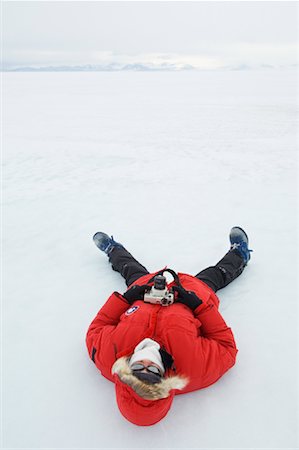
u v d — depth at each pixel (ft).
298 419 6.57
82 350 8.30
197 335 7.08
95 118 41.55
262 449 6.13
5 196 18.07
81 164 23.21
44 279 11.10
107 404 6.98
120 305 7.69
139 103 54.95
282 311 9.18
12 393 7.30
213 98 59.16
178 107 48.96
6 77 176.76
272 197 16.61
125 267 9.84
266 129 32.24
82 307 9.73
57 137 31.60
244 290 9.98
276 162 21.95
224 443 6.23
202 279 9.05
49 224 14.83
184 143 27.96
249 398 6.95
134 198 17.17
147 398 5.57
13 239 13.71
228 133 31.12
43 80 136.98
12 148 27.86
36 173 21.66
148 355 5.82
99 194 17.87
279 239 12.79
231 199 16.55
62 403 7.05
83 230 14.16
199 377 6.62
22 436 6.50
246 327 8.68
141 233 13.67
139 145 27.84
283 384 7.23
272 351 8.00
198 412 6.70
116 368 5.92
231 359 7.06
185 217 14.89
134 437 6.38
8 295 10.39
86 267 11.62
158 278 7.38
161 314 7.06
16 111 48.65
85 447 6.27
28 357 8.16
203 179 19.40
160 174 20.57
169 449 6.18
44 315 9.49
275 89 73.31
